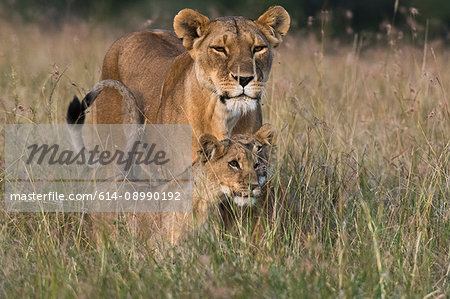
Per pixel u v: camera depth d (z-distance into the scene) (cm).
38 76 1590
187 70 1087
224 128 1041
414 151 1203
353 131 1299
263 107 1392
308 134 1123
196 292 780
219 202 1000
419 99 1375
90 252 932
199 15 1039
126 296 779
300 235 938
